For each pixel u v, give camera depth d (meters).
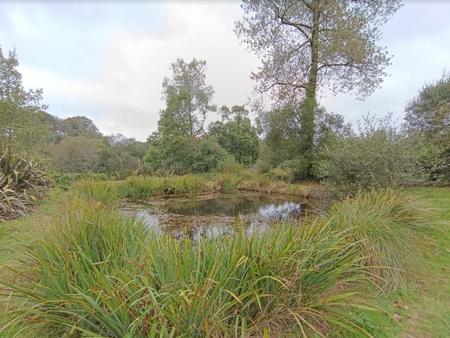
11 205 4.50
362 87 11.27
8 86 12.20
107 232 2.42
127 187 10.01
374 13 10.53
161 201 9.70
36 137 13.06
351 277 2.13
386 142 5.02
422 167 6.19
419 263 2.86
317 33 11.27
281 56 11.87
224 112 25.92
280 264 1.79
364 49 9.88
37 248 2.19
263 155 13.42
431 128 7.45
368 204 3.48
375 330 1.80
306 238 2.10
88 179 7.58
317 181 11.09
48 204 5.33
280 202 9.45
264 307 1.73
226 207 8.56
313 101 11.27
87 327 1.52
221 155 18.89
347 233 2.57
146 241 2.40
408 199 3.87
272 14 11.91
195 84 21.36
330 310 1.78
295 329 1.72
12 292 1.66
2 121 9.93
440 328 1.90
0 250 2.94
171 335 1.28
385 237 2.83
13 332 1.63
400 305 2.19
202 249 1.94
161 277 1.64
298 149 11.45
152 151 19.80
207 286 1.48
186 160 18.30
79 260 1.91
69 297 1.56
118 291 1.48
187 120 19.78
